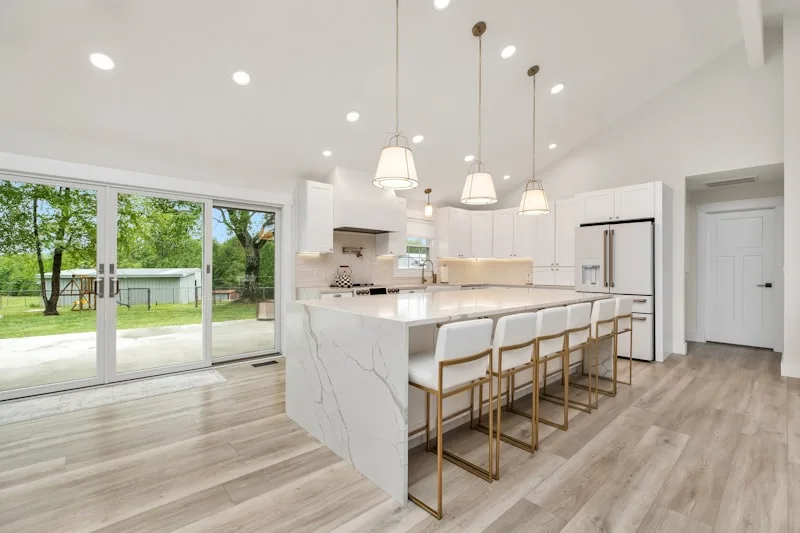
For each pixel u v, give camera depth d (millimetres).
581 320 2865
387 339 1985
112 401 3205
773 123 4309
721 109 4629
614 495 1910
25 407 3059
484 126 4887
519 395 3316
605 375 3934
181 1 2574
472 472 2135
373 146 4707
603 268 4855
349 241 5520
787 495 1895
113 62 2852
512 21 3432
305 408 2707
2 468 2158
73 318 3500
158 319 3971
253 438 2564
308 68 3352
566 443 2482
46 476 2076
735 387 3580
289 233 4828
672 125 4984
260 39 2982
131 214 3775
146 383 3686
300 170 4781
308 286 5055
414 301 2986
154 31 2715
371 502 1873
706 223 5645
